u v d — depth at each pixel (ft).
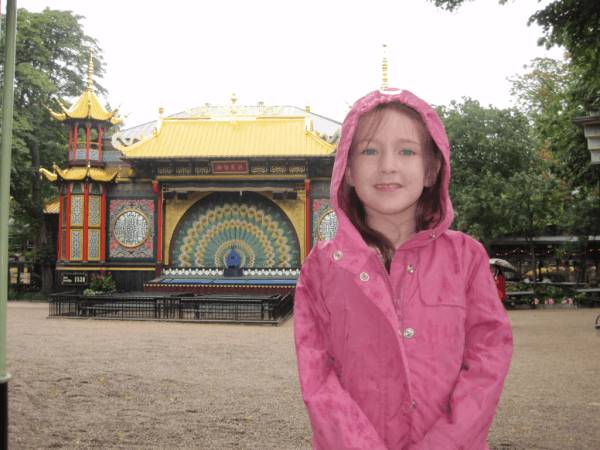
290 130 77.82
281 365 30.50
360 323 3.92
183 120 79.36
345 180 4.58
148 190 79.10
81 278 76.48
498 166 92.58
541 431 17.37
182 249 78.43
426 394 3.81
